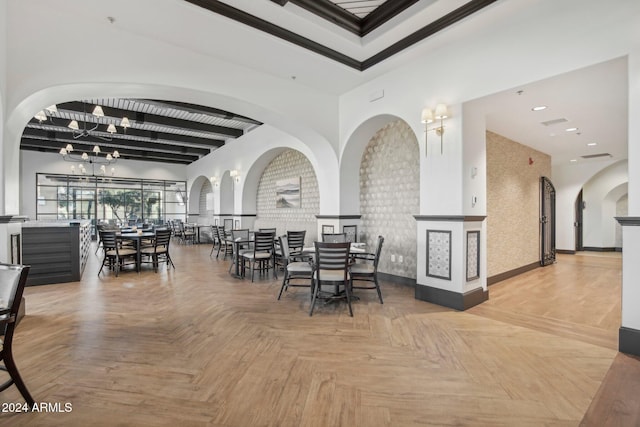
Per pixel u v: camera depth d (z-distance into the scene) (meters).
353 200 6.07
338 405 1.99
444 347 2.83
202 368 2.44
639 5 2.62
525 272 6.48
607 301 4.31
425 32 3.88
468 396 2.09
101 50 3.73
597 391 2.14
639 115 2.60
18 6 3.35
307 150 6.91
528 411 1.93
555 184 9.72
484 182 4.25
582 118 4.71
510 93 3.60
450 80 3.99
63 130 9.45
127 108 7.72
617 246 10.33
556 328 3.29
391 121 5.46
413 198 5.23
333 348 2.81
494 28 3.55
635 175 2.62
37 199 11.87
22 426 1.78
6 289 2.02
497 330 3.24
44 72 3.47
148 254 6.38
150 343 2.90
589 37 2.88
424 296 4.30
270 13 3.69
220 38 3.97
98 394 2.09
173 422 1.82
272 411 1.92
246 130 9.48
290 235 6.13
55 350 2.74
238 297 4.47
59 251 5.27
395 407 1.97
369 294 4.70
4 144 3.30
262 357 2.63
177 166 14.93
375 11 4.02
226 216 11.12
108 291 4.77
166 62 4.10
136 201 14.14
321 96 5.62
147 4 3.35
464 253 3.92
